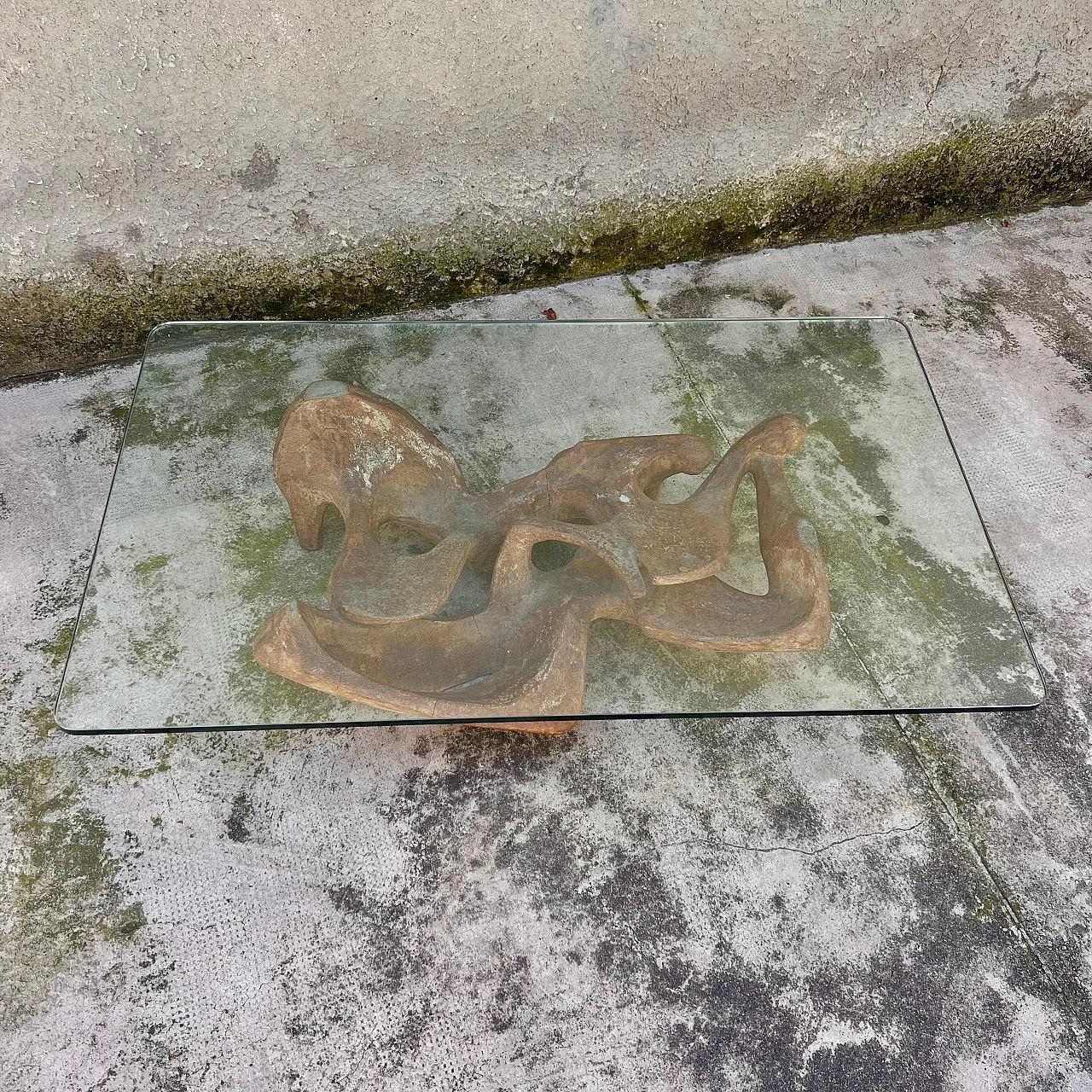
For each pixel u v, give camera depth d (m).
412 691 1.42
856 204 2.83
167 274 2.29
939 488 1.88
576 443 1.91
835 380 2.08
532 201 2.47
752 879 1.52
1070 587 1.96
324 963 1.41
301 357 2.06
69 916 1.44
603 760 1.63
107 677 1.52
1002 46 2.59
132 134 2.00
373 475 1.62
